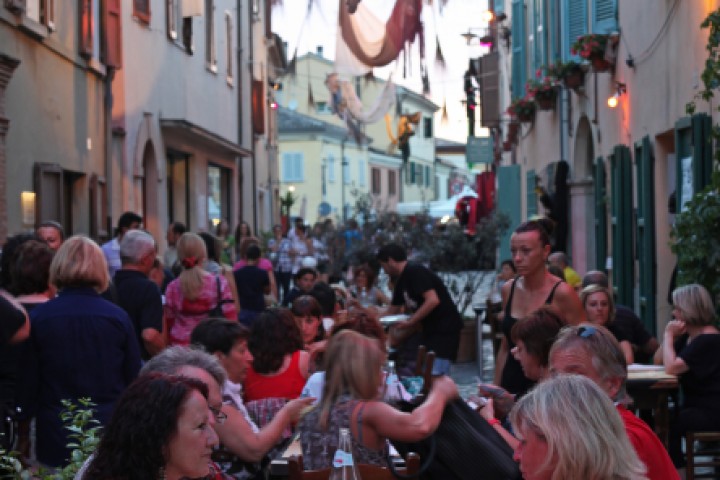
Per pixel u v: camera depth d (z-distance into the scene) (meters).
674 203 13.53
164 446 3.51
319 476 5.07
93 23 18.42
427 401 5.69
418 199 80.50
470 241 17.52
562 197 21.31
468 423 5.75
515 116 26.84
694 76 12.12
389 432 5.57
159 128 23.45
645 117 14.85
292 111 67.31
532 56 24.58
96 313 6.59
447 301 11.37
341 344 5.75
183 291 10.20
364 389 5.70
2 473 5.13
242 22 33.84
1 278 7.82
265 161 40.50
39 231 10.23
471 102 37.78
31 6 15.29
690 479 8.14
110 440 3.54
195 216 27.36
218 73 30.20
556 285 7.41
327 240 24.66
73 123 17.42
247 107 34.78
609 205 17.47
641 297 15.02
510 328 7.53
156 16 23.28
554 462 3.18
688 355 8.15
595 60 16.97
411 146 76.25
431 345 11.28
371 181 73.75
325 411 5.70
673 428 8.23
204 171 28.66
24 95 14.91
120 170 20.69
